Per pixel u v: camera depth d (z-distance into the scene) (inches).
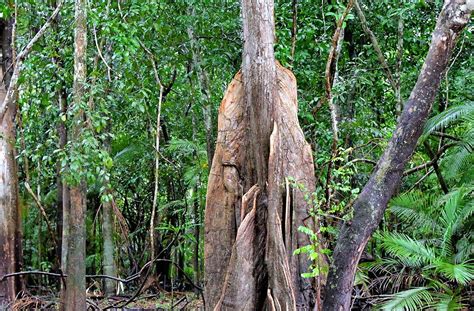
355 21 390.3
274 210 210.8
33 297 332.5
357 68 373.4
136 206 532.1
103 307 332.2
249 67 226.5
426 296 261.0
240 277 209.5
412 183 402.3
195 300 354.9
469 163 327.9
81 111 261.4
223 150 229.1
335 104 353.1
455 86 382.6
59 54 328.2
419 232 320.5
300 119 346.0
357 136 366.0
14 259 334.6
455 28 206.4
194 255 461.1
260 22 225.6
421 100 211.6
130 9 311.4
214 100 412.8
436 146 397.7
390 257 326.0
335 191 269.1
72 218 260.8
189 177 431.5
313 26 334.6
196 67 366.6
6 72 354.3
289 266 210.2
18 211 350.0
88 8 279.7
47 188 543.2
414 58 404.2
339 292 211.5
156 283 379.6
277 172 215.5
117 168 468.4
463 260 286.0
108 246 414.9
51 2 362.9
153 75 369.4
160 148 456.1
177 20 347.6
